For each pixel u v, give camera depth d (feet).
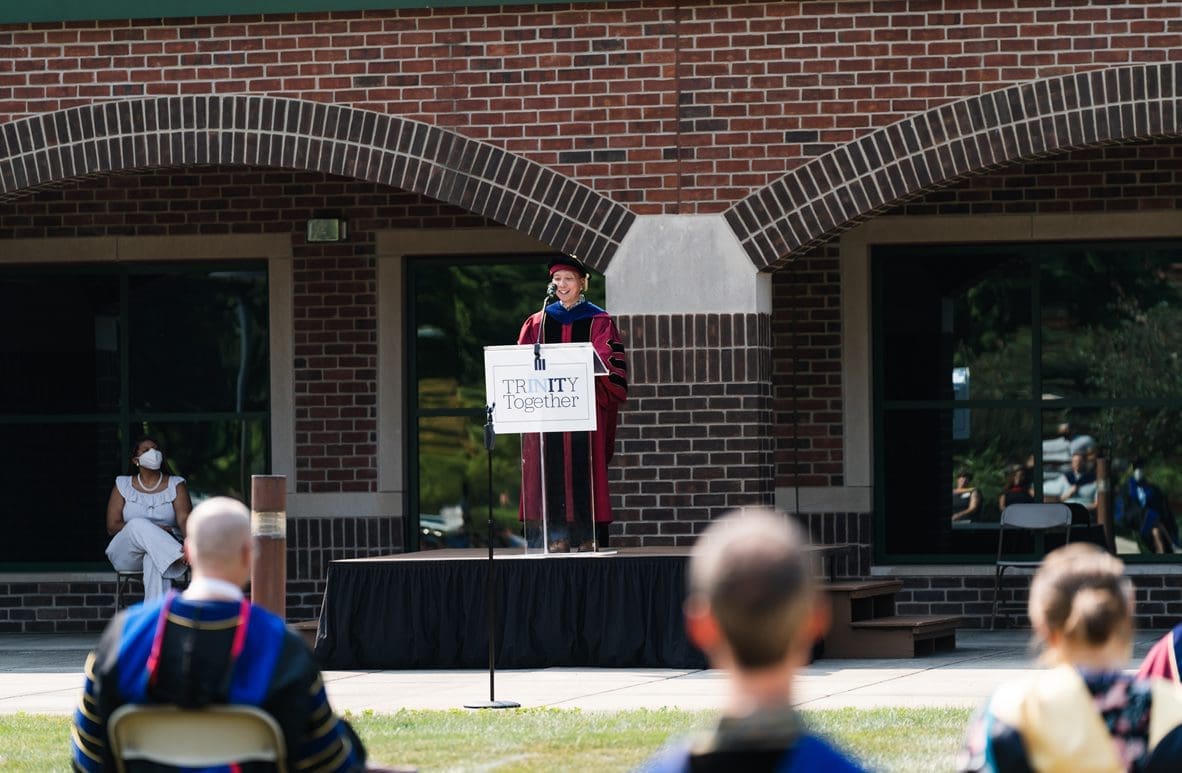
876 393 82.99
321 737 25.85
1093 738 22.25
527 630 64.69
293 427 84.74
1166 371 81.56
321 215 84.53
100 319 87.20
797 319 82.64
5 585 86.58
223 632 25.58
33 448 87.45
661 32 69.97
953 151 68.33
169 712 25.41
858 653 67.82
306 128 71.61
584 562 64.54
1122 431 81.76
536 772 41.27
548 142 70.49
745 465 68.80
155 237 85.66
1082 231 81.25
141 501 81.15
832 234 69.56
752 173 69.41
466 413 85.05
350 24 71.56
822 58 69.15
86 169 72.79
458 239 84.17
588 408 63.21
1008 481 82.43
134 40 72.59
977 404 82.69
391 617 65.77
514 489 84.64
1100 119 67.56
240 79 72.02
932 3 68.49
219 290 86.43
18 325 87.71
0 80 73.20
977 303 82.74
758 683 16.33
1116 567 23.15
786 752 16.19
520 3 70.59
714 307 69.31
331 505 84.33
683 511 69.00
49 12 72.69
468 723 49.42
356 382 84.48
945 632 70.44
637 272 69.67
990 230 81.66
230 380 86.28
